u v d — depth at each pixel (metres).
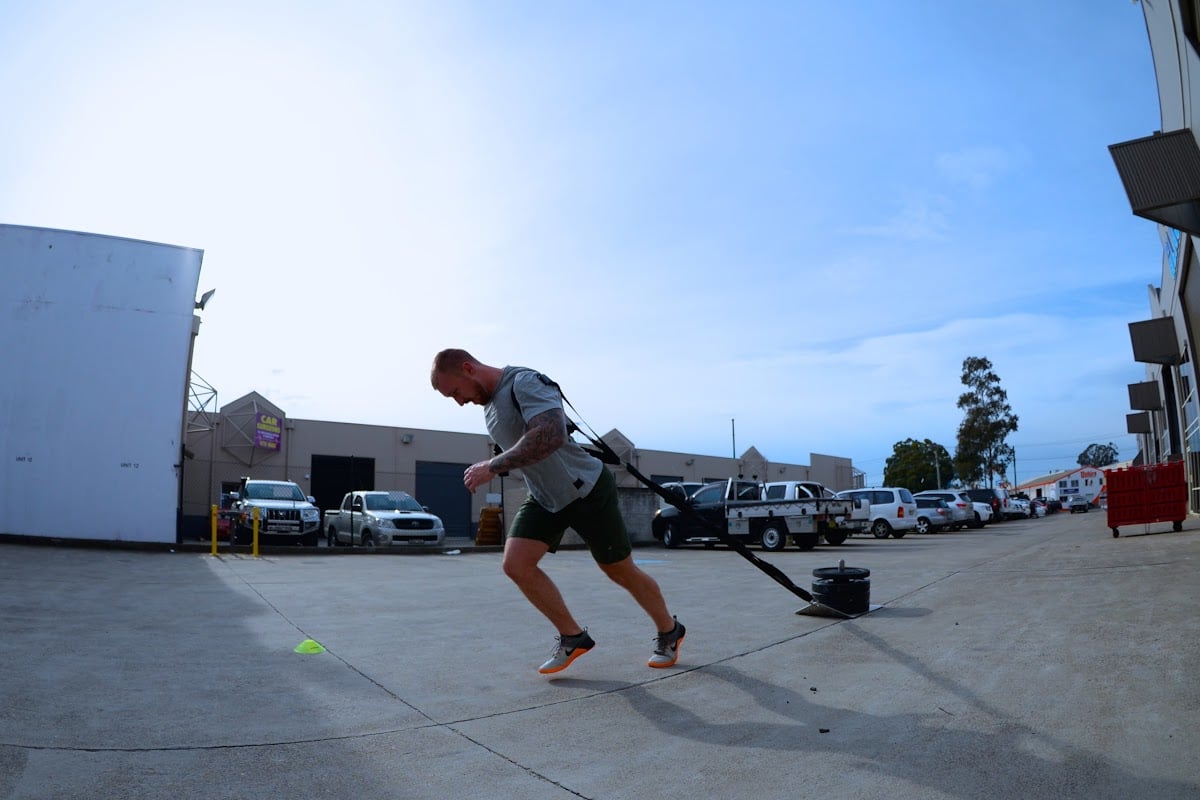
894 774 3.14
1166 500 16.78
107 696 4.12
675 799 2.98
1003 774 3.10
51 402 14.79
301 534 19.33
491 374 4.59
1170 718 3.62
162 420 15.33
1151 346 26.09
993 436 59.53
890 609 7.05
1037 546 15.86
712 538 21.48
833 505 19.69
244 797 2.95
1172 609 6.23
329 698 4.27
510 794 3.04
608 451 4.94
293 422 31.72
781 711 4.02
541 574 4.73
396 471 34.47
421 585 9.58
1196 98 11.93
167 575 10.30
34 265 14.98
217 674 4.71
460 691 4.44
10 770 3.05
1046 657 4.86
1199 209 11.50
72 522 14.63
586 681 4.65
